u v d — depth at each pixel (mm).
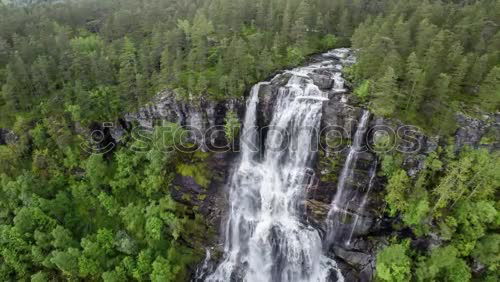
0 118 65062
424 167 49094
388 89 49906
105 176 62062
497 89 48844
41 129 63969
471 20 63750
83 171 63062
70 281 53062
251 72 64625
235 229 59000
